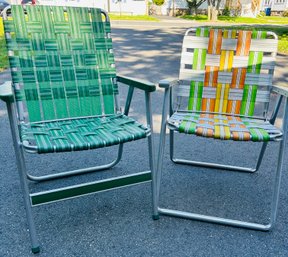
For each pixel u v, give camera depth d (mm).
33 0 11516
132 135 1266
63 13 1567
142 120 2574
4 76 3695
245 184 1720
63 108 1543
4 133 2301
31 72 1478
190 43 1658
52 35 1537
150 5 20688
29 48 1480
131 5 18688
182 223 1395
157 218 1416
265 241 1290
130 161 1943
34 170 1811
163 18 16156
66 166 1871
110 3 18422
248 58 1617
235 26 10742
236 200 1571
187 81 1676
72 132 1331
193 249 1239
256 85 1624
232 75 1643
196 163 1898
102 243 1266
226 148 2168
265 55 1602
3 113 2699
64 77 1553
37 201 1173
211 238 1304
